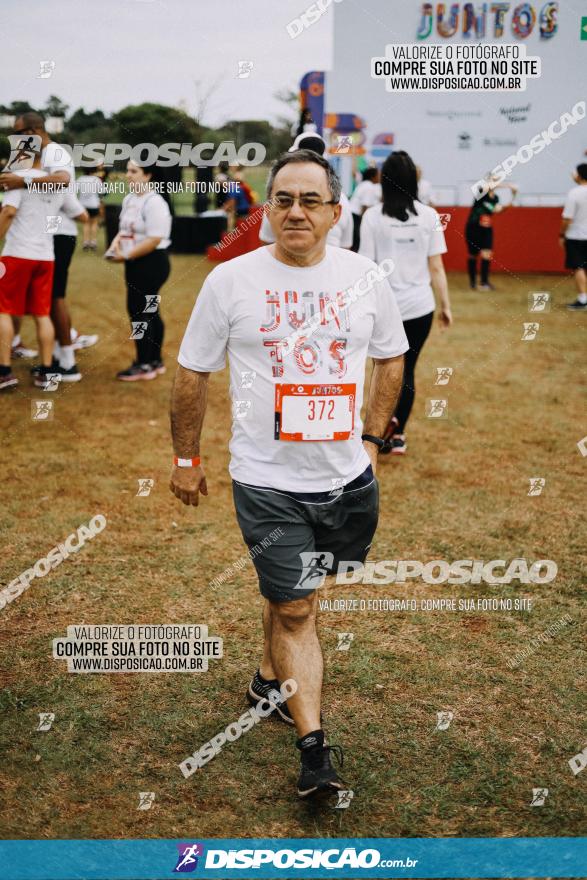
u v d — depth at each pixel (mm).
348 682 2777
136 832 2158
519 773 2359
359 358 2262
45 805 2238
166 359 6914
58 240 5801
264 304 2170
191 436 2379
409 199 4410
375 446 2520
